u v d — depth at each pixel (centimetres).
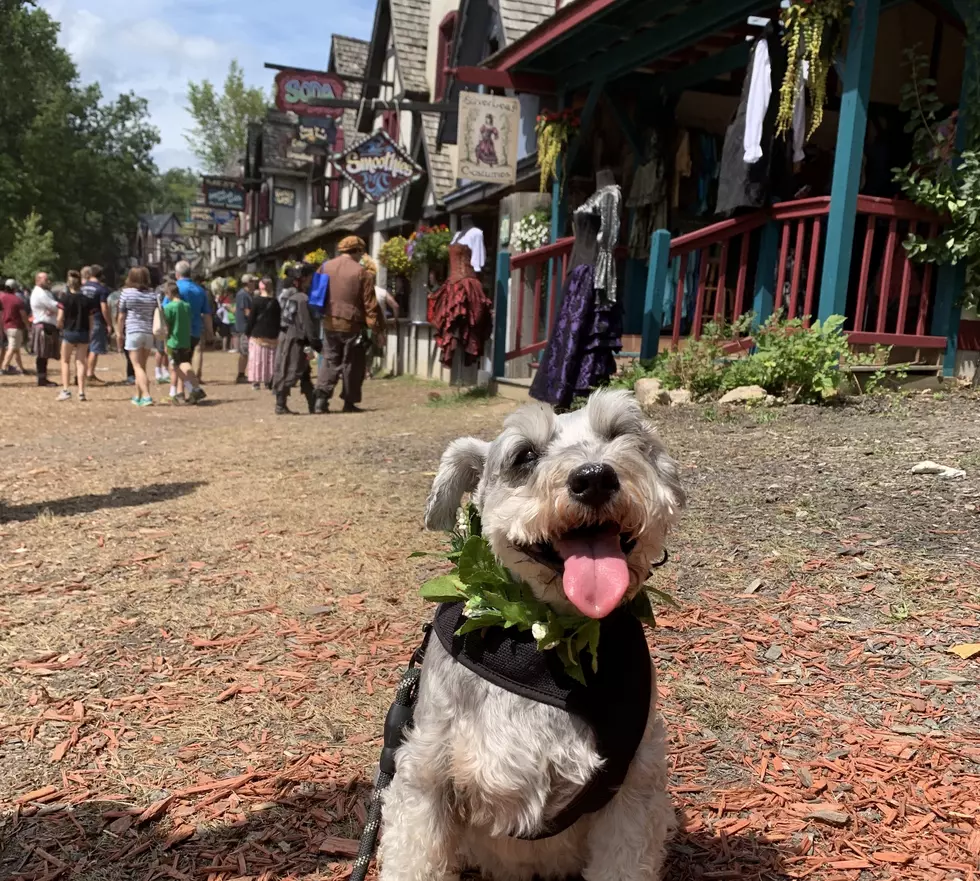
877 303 700
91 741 240
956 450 443
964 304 627
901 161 723
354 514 454
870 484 410
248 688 270
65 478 563
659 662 275
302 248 2314
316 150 2130
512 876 181
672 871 189
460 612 166
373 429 721
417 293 1420
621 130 839
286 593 346
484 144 924
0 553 398
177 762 231
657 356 679
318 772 227
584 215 622
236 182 3036
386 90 1688
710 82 848
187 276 1093
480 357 951
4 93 4000
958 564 322
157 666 284
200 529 434
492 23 1125
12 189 3844
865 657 271
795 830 201
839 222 591
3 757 232
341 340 880
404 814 161
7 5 3966
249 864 192
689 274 847
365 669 283
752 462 461
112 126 5562
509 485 169
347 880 186
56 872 188
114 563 382
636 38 743
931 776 217
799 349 585
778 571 331
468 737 154
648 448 178
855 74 572
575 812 155
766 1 614
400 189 1348
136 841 199
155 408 978
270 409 957
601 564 150
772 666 271
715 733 240
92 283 1267
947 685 254
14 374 1412
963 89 593
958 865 187
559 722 151
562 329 634
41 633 308
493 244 1234
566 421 179
